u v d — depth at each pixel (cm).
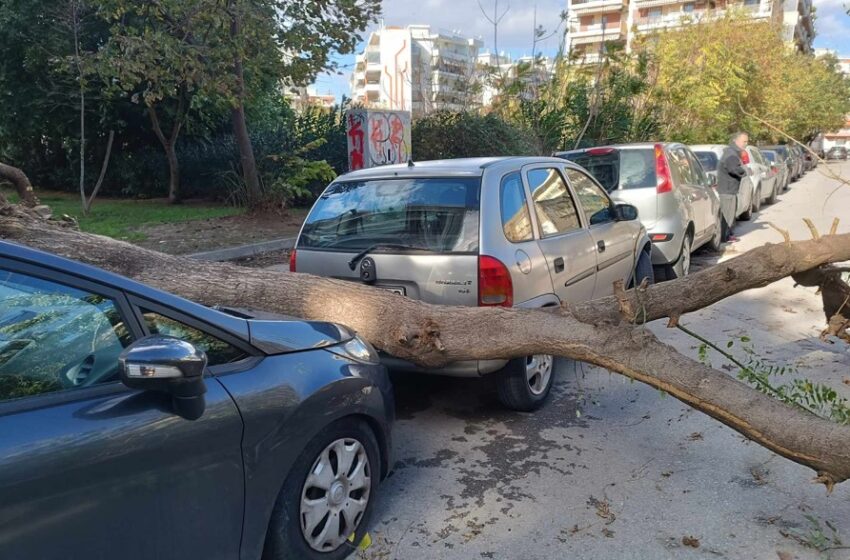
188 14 1181
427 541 315
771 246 400
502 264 417
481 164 468
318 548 285
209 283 426
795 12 3944
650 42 2352
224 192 1822
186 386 222
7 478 182
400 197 463
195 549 233
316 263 475
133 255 449
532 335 377
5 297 214
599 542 312
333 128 1723
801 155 3356
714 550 304
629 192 812
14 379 205
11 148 2119
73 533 196
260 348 275
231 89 1301
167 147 1750
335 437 293
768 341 619
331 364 299
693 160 1016
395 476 380
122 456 208
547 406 481
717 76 2294
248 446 249
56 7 1484
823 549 303
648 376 346
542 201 497
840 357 566
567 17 1456
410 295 436
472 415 467
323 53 1364
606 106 1716
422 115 1736
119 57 1201
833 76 3859
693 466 385
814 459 303
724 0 3909
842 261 394
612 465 389
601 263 555
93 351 224
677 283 415
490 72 1695
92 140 1920
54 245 446
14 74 1697
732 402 324
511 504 347
